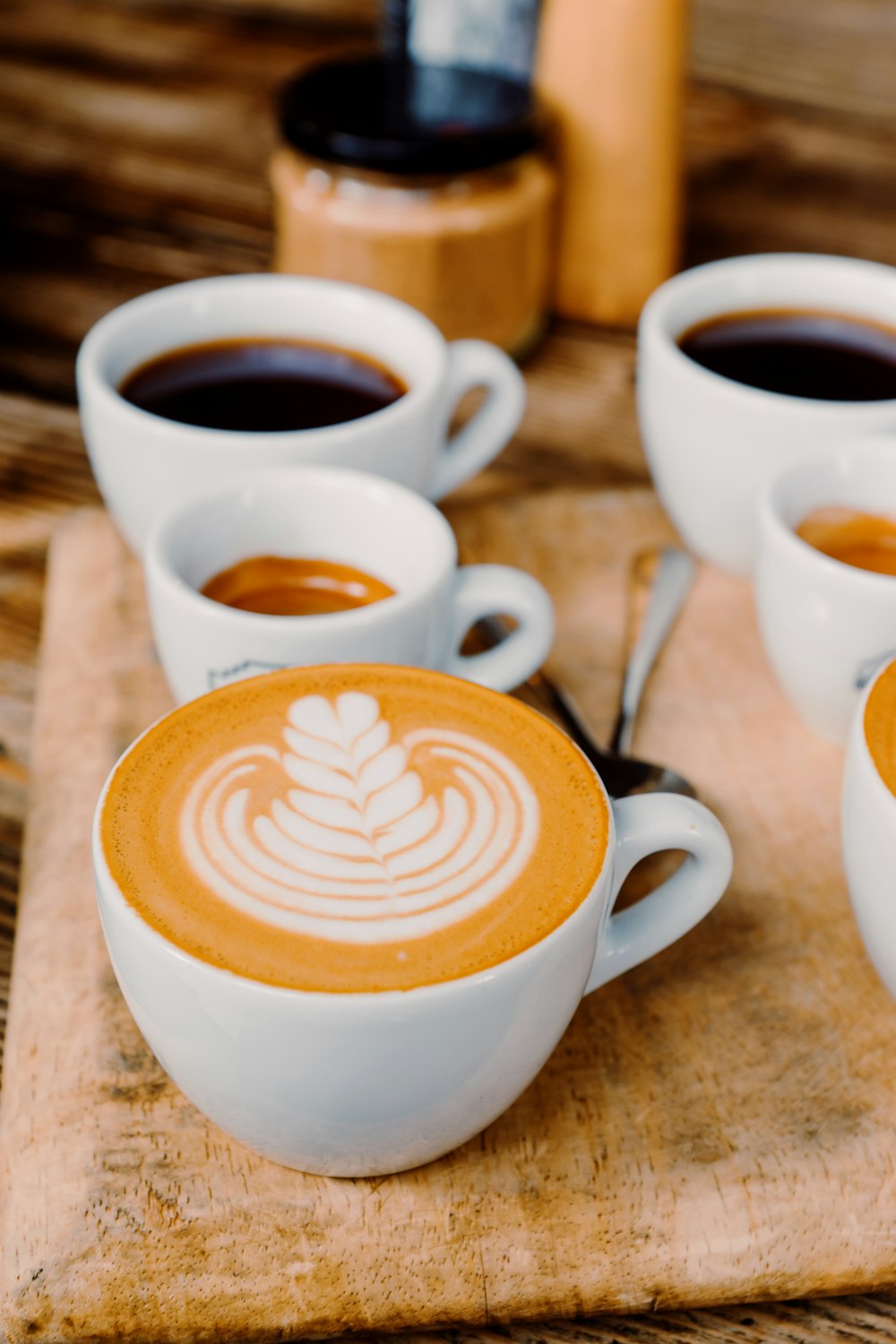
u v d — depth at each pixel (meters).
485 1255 0.52
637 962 0.54
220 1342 0.52
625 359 0.82
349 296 0.69
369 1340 0.52
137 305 0.68
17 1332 0.51
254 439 0.62
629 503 0.73
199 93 1.00
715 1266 0.52
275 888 0.50
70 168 0.93
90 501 0.74
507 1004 0.49
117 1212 0.52
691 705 0.65
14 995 0.56
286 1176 0.53
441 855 0.51
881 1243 0.52
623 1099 0.54
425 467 0.65
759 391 0.67
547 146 0.81
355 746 0.53
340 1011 0.48
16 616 0.69
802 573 0.60
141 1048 0.55
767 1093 0.54
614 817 0.52
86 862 0.59
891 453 0.64
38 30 1.05
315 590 0.61
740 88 1.03
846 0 1.16
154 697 0.64
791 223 0.91
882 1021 0.56
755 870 0.60
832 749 0.64
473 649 0.66
